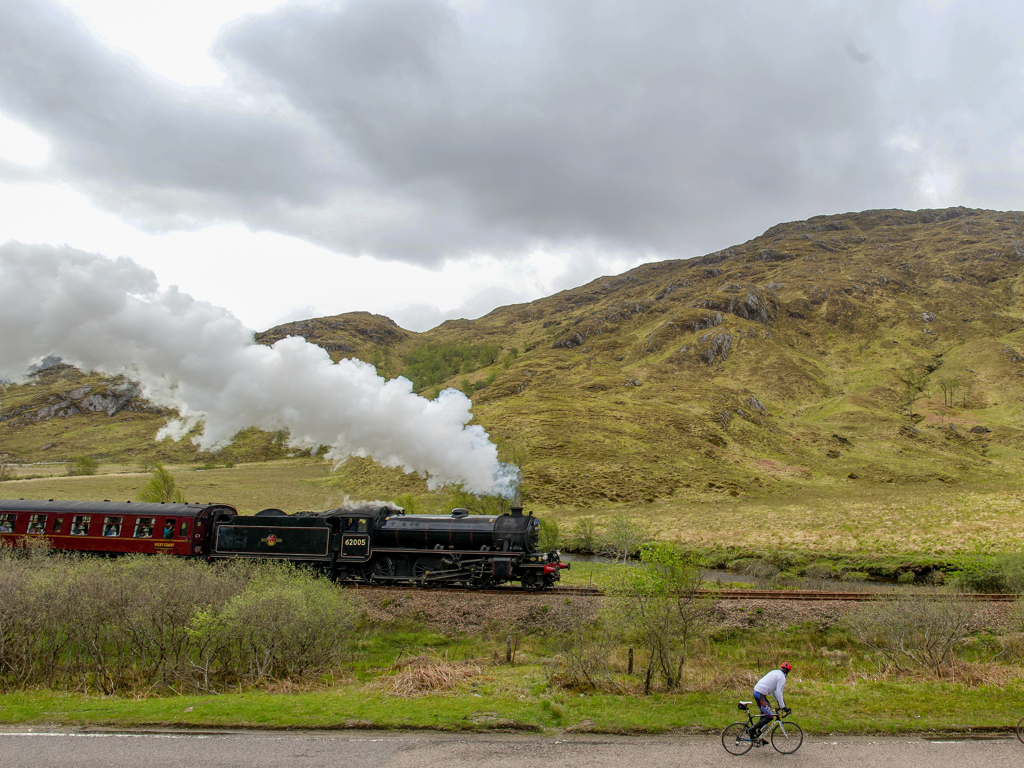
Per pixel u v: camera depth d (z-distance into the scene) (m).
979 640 23.27
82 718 14.02
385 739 13.18
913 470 100.31
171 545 31.12
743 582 40.97
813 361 177.25
